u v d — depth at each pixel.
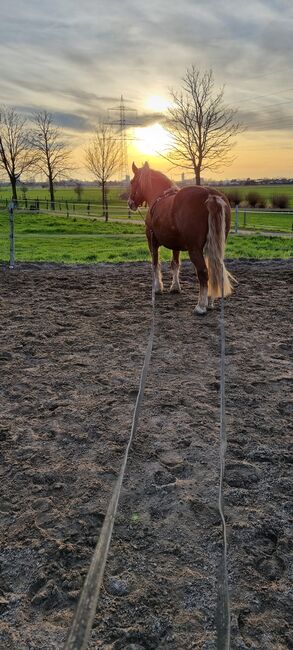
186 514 2.72
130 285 9.25
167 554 2.42
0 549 2.46
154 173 7.54
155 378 4.64
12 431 3.63
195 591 2.18
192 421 3.77
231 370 4.84
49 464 3.21
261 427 3.68
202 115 32.66
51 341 5.78
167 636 1.97
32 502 2.82
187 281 9.49
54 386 4.46
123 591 2.19
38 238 21.66
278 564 2.36
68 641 1.23
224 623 1.58
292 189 68.00
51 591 2.18
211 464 3.20
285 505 2.80
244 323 6.54
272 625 2.02
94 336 5.99
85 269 11.44
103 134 46.81
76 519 2.67
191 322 6.57
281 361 5.12
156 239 7.57
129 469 3.15
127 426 3.70
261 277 10.12
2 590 2.21
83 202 55.84
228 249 15.69
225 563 1.84
